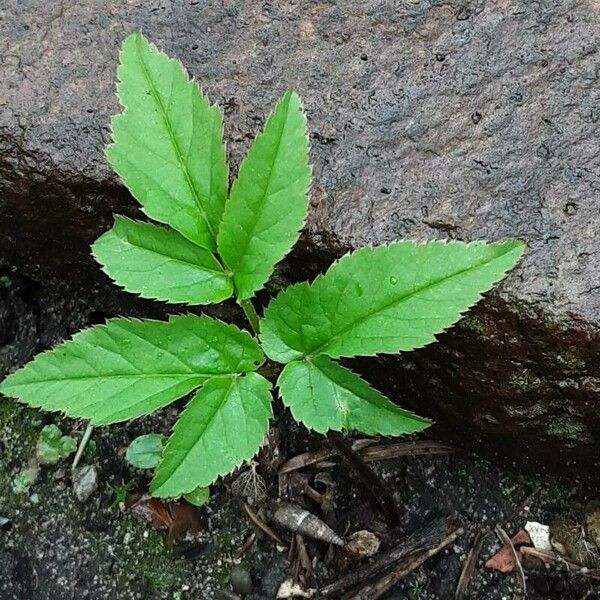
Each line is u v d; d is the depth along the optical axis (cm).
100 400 30
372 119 34
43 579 37
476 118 34
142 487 38
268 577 37
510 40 34
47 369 31
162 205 31
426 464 38
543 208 33
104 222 35
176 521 38
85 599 37
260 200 31
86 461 38
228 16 35
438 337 33
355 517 37
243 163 30
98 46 35
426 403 36
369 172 34
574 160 33
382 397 31
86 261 37
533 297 32
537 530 37
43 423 39
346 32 34
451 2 34
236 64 35
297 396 31
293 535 37
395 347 30
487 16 34
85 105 35
